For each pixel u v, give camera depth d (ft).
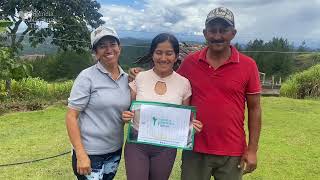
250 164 4.77
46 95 17.57
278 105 16.90
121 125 4.69
